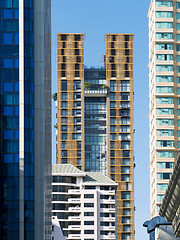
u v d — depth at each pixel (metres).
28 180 168.25
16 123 170.62
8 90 172.00
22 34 174.00
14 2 175.25
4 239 164.62
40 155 169.75
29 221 166.12
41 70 173.50
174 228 162.25
